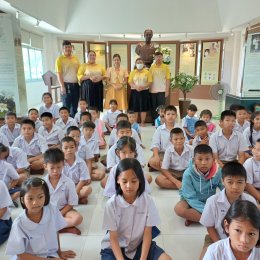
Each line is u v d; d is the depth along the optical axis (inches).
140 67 195.0
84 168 88.4
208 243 61.3
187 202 76.3
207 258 43.8
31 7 184.2
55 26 246.7
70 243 67.0
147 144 154.6
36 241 52.9
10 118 126.3
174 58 348.8
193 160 77.3
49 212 54.3
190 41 339.9
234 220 38.9
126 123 110.7
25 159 99.5
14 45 161.0
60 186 73.1
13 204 83.0
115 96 203.5
